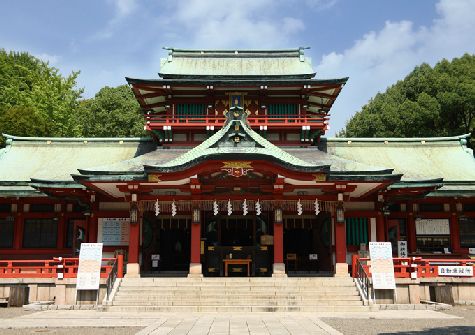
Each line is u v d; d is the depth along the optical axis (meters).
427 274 26.28
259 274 30.38
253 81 34.66
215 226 32.53
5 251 33.62
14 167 35.41
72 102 65.25
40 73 73.12
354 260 26.50
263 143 28.69
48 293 25.80
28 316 21.05
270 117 36.25
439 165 36.50
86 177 26.69
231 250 30.50
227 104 36.53
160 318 20.34
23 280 25.69
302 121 35.66
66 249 33.69
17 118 52.31
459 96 59.12
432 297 25.94
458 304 25.83
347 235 31.34
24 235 34.06
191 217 30.30
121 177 26.78
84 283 23.84
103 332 16.81
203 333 16.20
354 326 18.09
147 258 31.89
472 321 19.52
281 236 27.67
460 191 32.97
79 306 23.66
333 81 34.72
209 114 36.31
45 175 33.97
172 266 34.16
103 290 24.48
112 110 66.81
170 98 36.53
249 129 29.31
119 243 31.08
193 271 27.06
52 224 34.28
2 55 70.12
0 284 25.58
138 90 35.91
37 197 33.94
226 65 39.88
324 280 25.62
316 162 30.66
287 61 40.47
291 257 33.69
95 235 31.14
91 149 37.88
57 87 62.91
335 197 28.11
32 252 33.69
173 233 34.53
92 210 31.30
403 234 34.12
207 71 38.94
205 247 31.30
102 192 30.25
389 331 16.83
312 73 37.28
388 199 31.78
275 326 17.83
